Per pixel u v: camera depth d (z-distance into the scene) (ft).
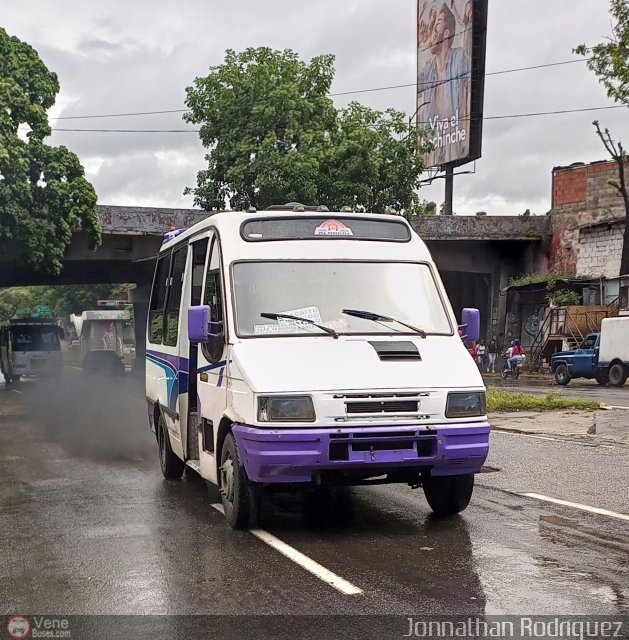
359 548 20.35
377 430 20.66
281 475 20.59
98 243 82.43
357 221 25.62
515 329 132.87
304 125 87.61
